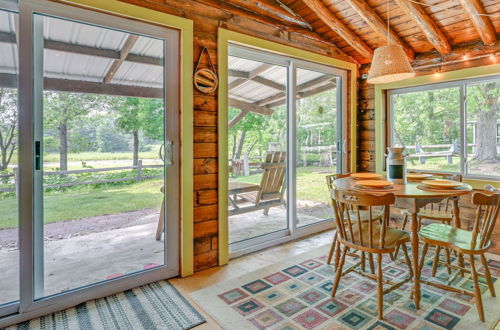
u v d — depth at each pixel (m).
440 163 3.50
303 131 3.60
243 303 2.12
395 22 3.16
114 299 2.20
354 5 2.86
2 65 1.88
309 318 1.92
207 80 2.66
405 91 3.79
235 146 3.04
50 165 2.04
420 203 2.05
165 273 2.52
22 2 1.89
